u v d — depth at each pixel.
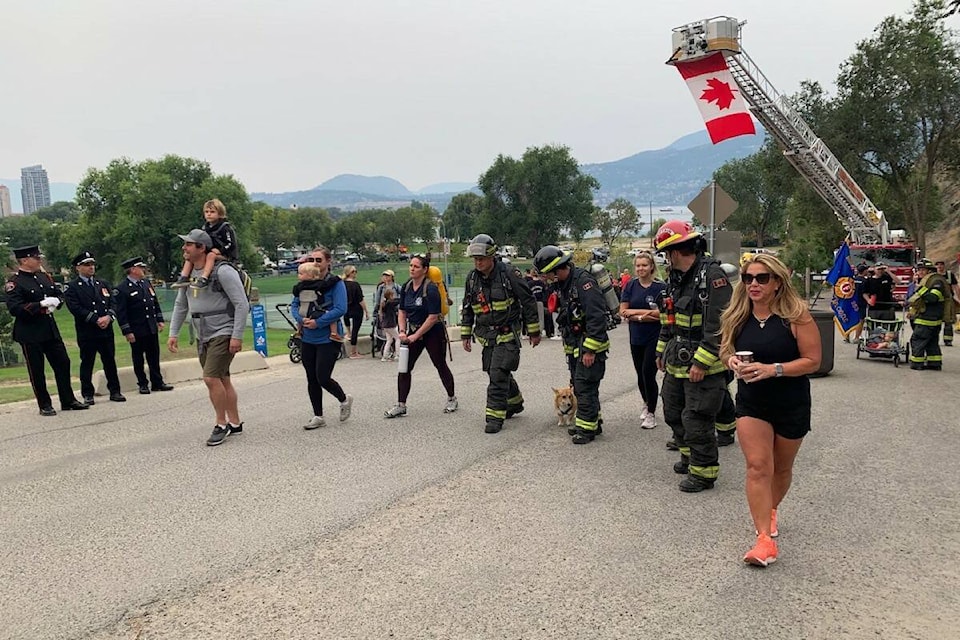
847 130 38.09
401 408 8.13
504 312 7.24
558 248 6.91
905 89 36.84
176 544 4.55
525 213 84.75
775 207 83.62
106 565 4.26
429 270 8.05
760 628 3.41
